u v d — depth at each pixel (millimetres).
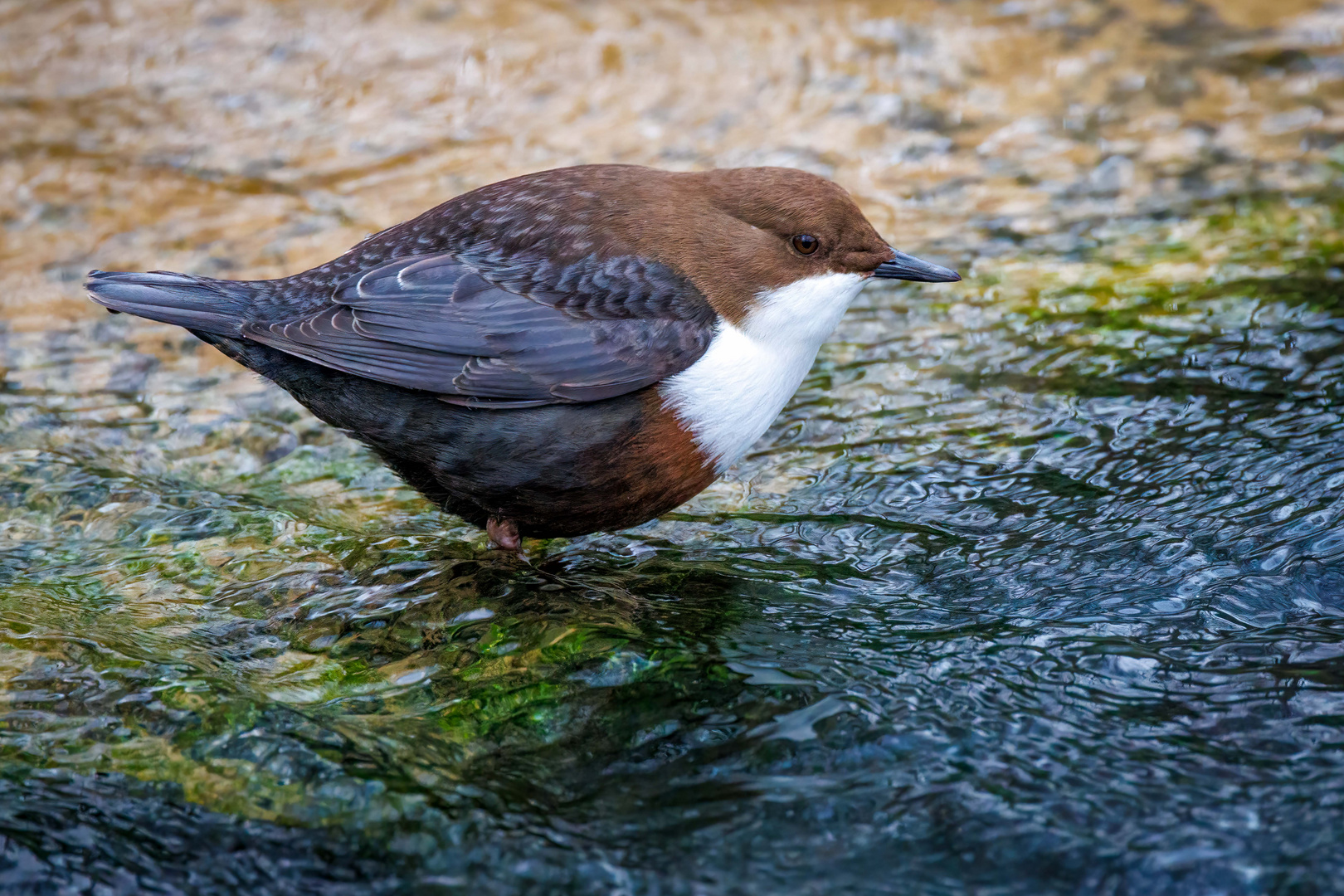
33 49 14844
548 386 6969
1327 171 12055
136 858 5297
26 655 6539
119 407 9570
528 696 6227
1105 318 10031
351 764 5754
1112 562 7164
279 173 12758
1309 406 8586
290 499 8445
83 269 11297
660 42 14844
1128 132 13023
